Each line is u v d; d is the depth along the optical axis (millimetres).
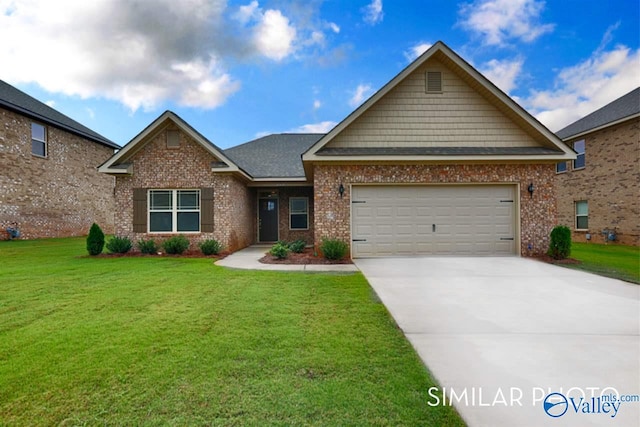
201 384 2848
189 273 7805
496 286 6531
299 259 9875
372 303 5285
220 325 4262
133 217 11922
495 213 10438
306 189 16047
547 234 10273
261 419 2398
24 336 3865
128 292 5949
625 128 14453
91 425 2334
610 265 8953
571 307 5176
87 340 3756
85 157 19594
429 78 10594
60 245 13836
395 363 3264
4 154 14969
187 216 12062
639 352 3572
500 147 10500
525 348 3658
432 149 10312
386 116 10555
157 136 11977
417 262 9367
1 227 14883
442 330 4160
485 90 10375
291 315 4668
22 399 2631
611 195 15125
